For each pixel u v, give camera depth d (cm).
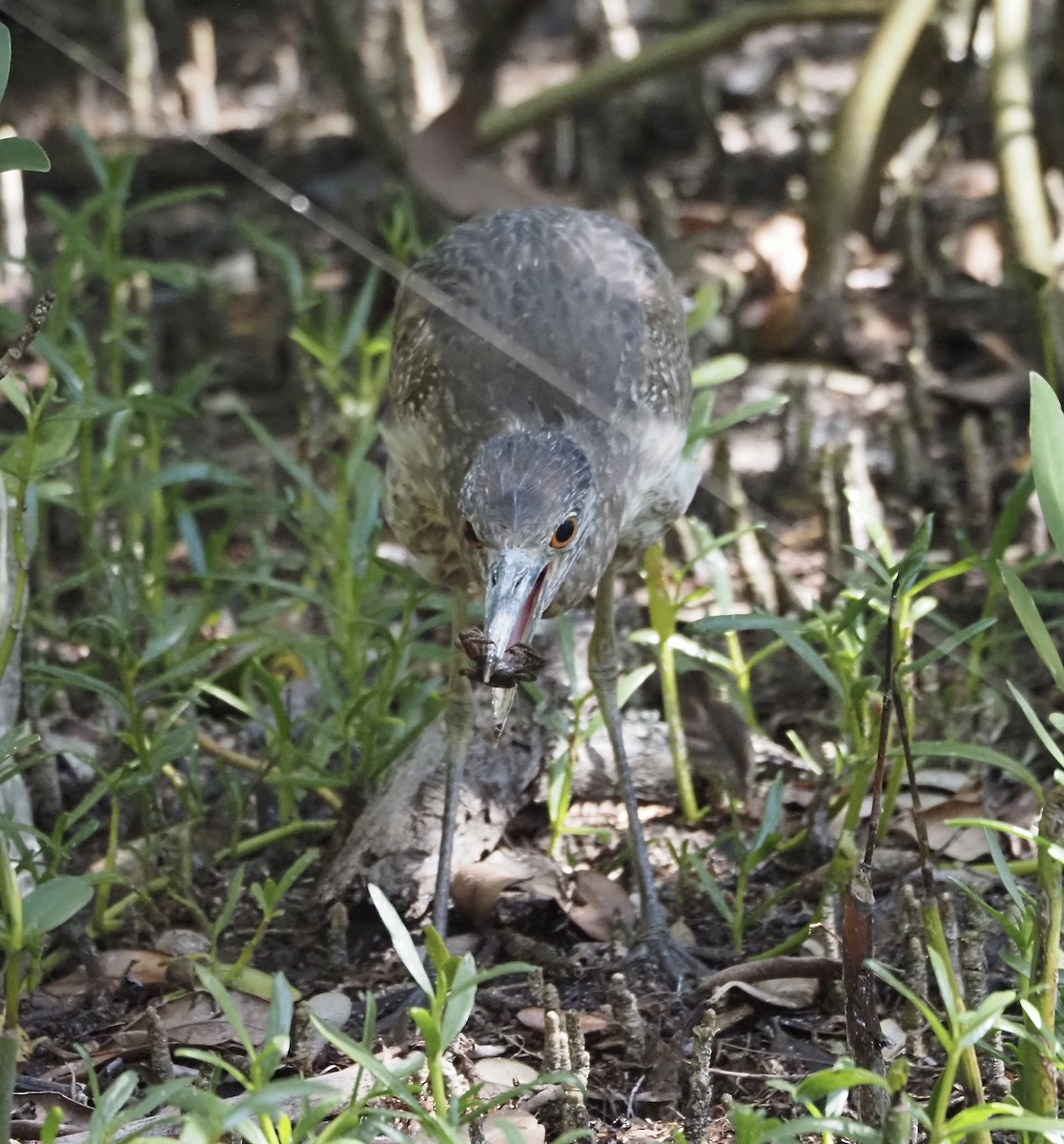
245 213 1847
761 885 972
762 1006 844
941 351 1575
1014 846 969
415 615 1270
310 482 1098
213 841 1027
